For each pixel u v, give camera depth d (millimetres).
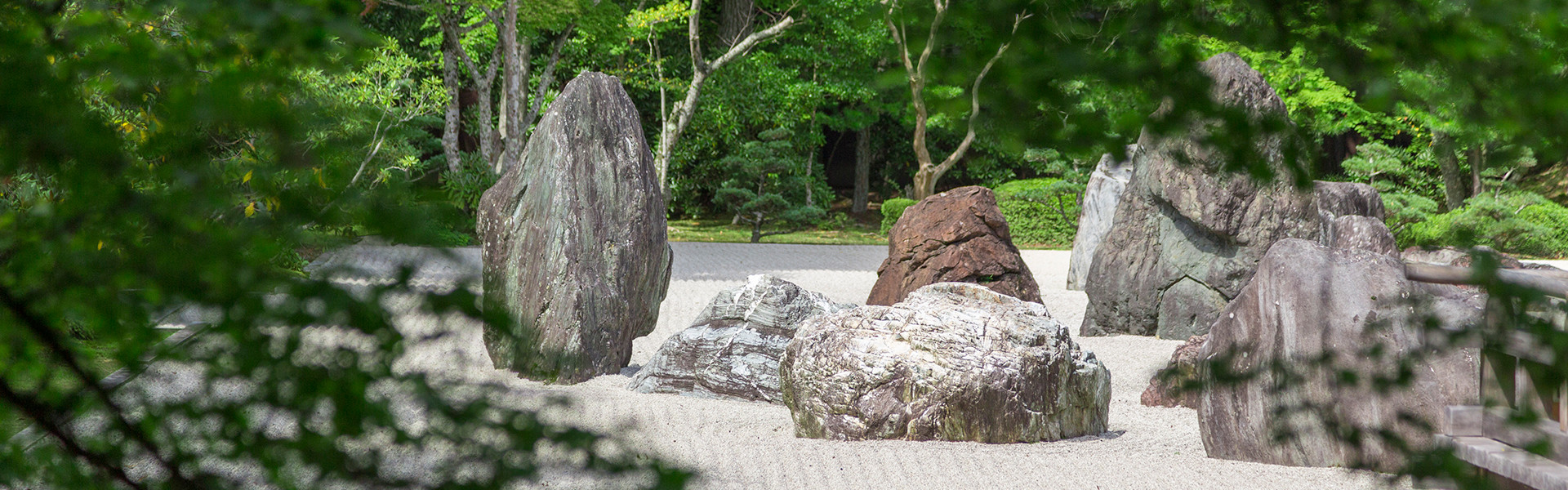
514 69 17203
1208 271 8977
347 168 921
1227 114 1038
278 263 969
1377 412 4035
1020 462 4852
